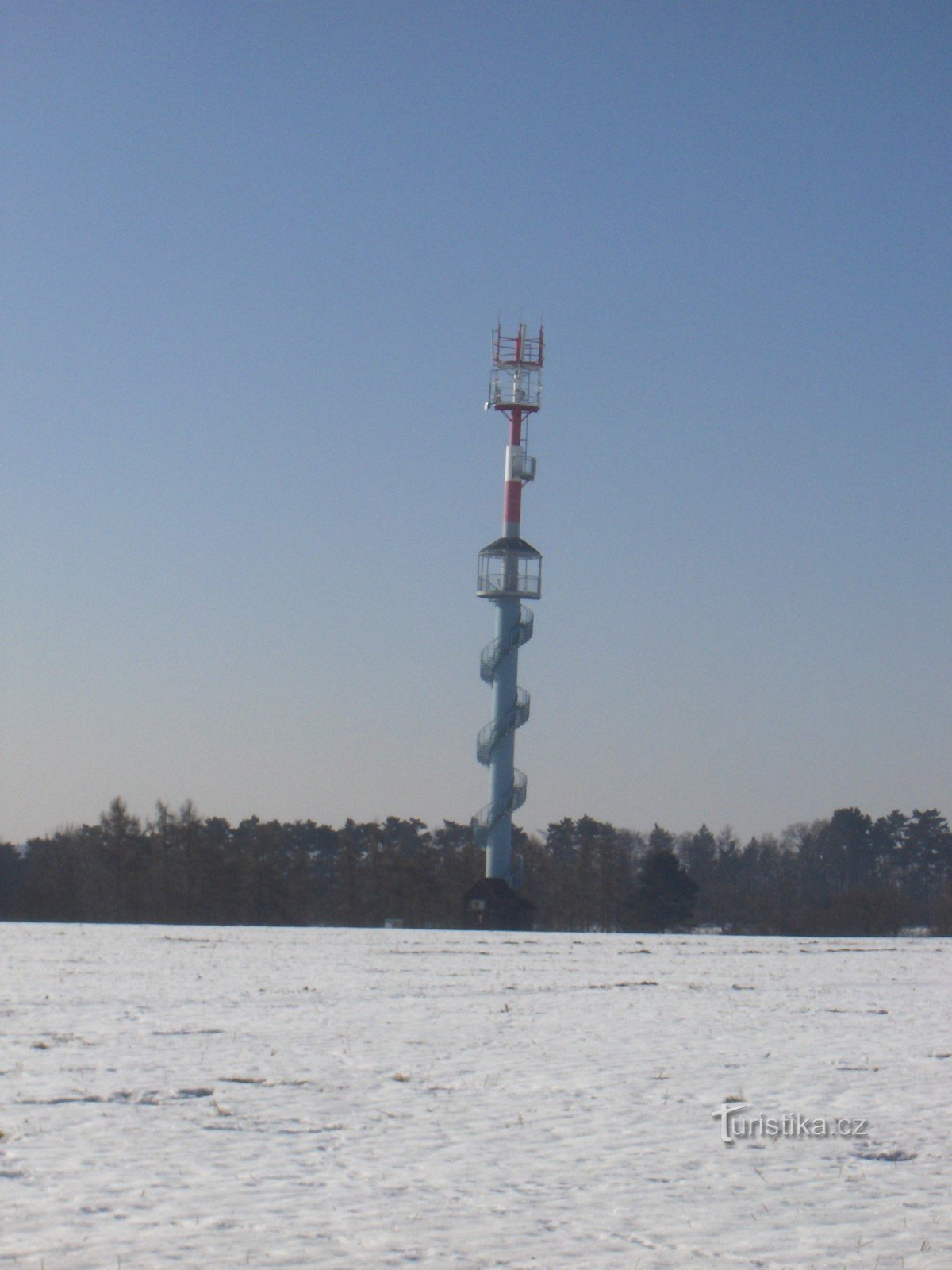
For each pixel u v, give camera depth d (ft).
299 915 365.81
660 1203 39.55
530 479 278.46
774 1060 68.74
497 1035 77.30
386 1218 36.83
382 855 374.02
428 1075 61.77
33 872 367.04
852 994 112.27
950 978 133.90
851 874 542.57
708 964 154.40
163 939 183.52
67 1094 54.44
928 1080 62.49
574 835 522.47
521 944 199.21
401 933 226.58
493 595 271.28
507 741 271.28
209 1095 55.06
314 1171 42.22
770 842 600.80
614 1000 102.12
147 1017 82.48
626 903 369.71
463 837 529.04
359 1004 93.86
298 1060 65.16
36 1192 38.75
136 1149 44.68
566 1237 35.53
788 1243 35.47
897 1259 34.14
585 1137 48.73
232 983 110.11
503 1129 49.78
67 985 104.17
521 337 283.79
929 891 531.91
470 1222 36.73
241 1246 33.78
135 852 354.95
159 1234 34.68
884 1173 43.80
